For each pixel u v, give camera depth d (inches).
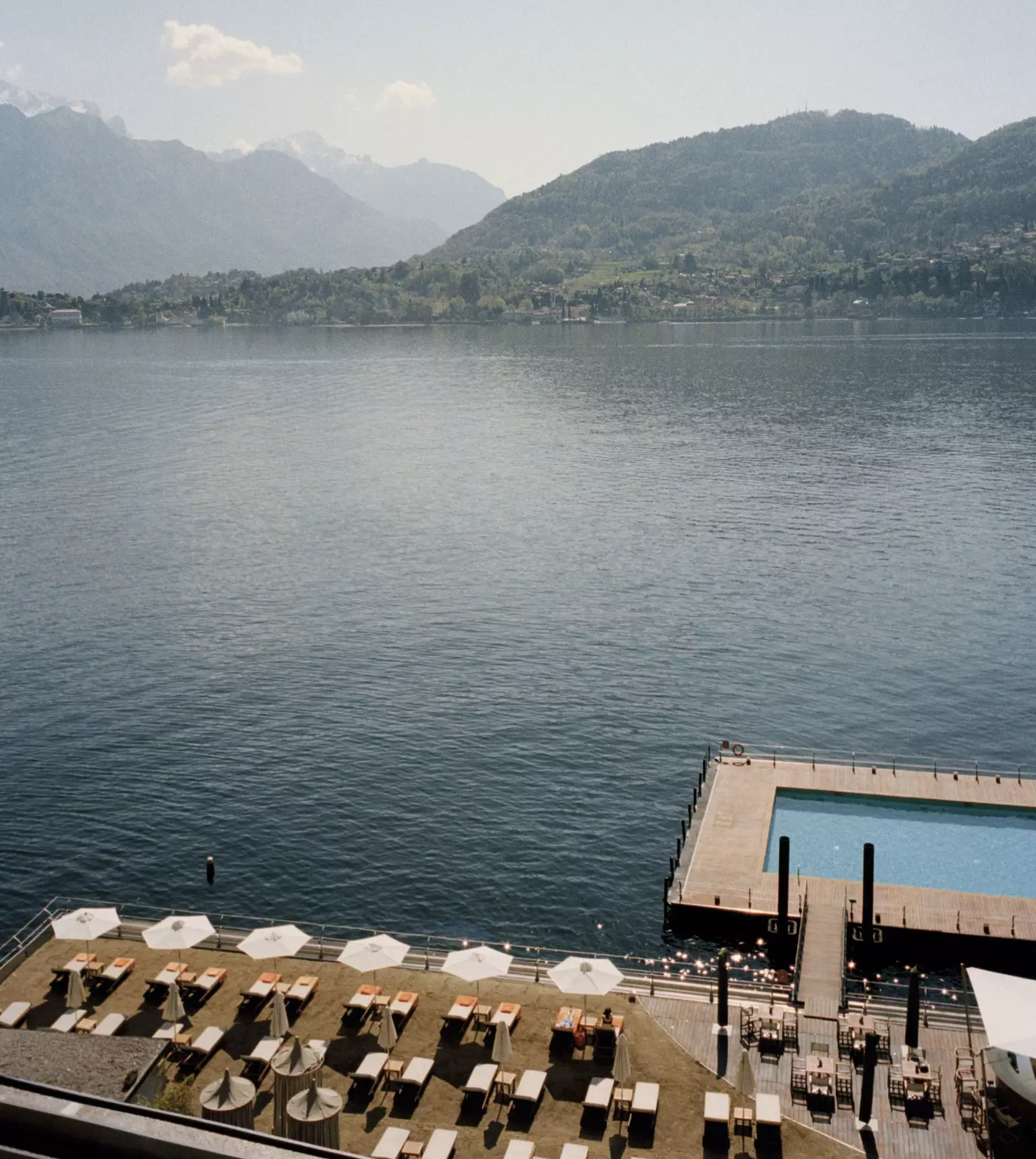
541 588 4690.0
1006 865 2536.9
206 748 3169.3
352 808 2824.8
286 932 1942.7
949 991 2153.1
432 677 3688.5
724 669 3757.4
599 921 2369.6
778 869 2348.7
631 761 3090.6
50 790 2928.2
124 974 2016.5
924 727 3319.4
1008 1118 1489.9
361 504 6491.1
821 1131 1633.9
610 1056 1800.0
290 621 4293.8
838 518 5812.0
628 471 7367.1
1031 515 5748.0
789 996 2011.6
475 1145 1611.7
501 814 2800.2
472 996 1931.6
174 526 5940.0
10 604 4532.5
